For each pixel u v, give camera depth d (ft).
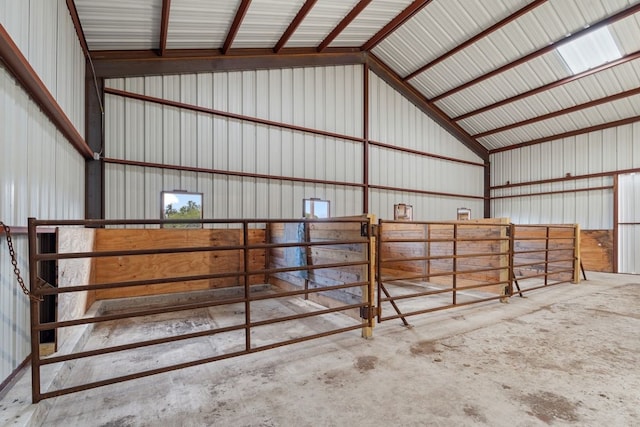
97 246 12.75
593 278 20.21
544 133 27.50
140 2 12.62
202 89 17.94
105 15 13.01
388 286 16.33
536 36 19.13
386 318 9.05
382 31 21.49
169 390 5.88
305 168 21.43
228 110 18.71
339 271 10.46
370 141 24.43
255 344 8.28
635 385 6.06
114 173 15.66
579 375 6.46
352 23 19.65
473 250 14.46
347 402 5.45
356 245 9.37
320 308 11.73
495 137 30.22
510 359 7.22
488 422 4.90
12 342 5.71
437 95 27.12
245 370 6.68
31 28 7.34
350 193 23.43
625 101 21.89
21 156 6.57
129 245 13.26
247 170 19.22
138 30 14.46
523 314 11.02
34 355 4.86
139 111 16.30
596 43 18.35
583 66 20.04
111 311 12.40
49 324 4.97
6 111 5.86
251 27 16.75
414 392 5.77
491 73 22.48
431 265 16.60
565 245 18.40
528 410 5.22
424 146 28.17
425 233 16.81
